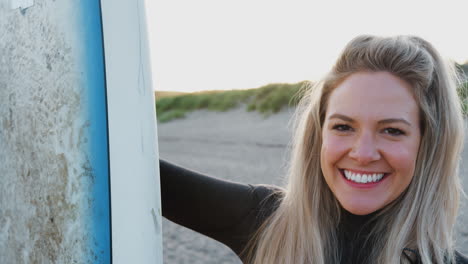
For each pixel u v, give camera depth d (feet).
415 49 4.90
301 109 6.36
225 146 44.39
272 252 5.88
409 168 4.86
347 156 4.94
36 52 4.73
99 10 4.19
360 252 5.49
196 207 5.99
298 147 5.87
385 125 4.78
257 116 68.28
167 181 6.02
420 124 5.00
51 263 4.70
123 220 4.16
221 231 6.09
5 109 5.22
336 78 5.06
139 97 4.21
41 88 4.67
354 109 4.82
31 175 4.91
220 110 80.38
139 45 4.23
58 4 4.46
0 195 5.44
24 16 4.88
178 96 92.43
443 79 5.06
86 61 4.25
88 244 4.30
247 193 6.13
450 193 5.28
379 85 4.79
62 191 4.51
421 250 5.13
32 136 4.85
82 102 4.29
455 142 5.16
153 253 4.20
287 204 5.98
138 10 4.25
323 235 5.67
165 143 51.85
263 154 37.22
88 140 4.26
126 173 4.17
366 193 4.94
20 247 5.15
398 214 5.26
